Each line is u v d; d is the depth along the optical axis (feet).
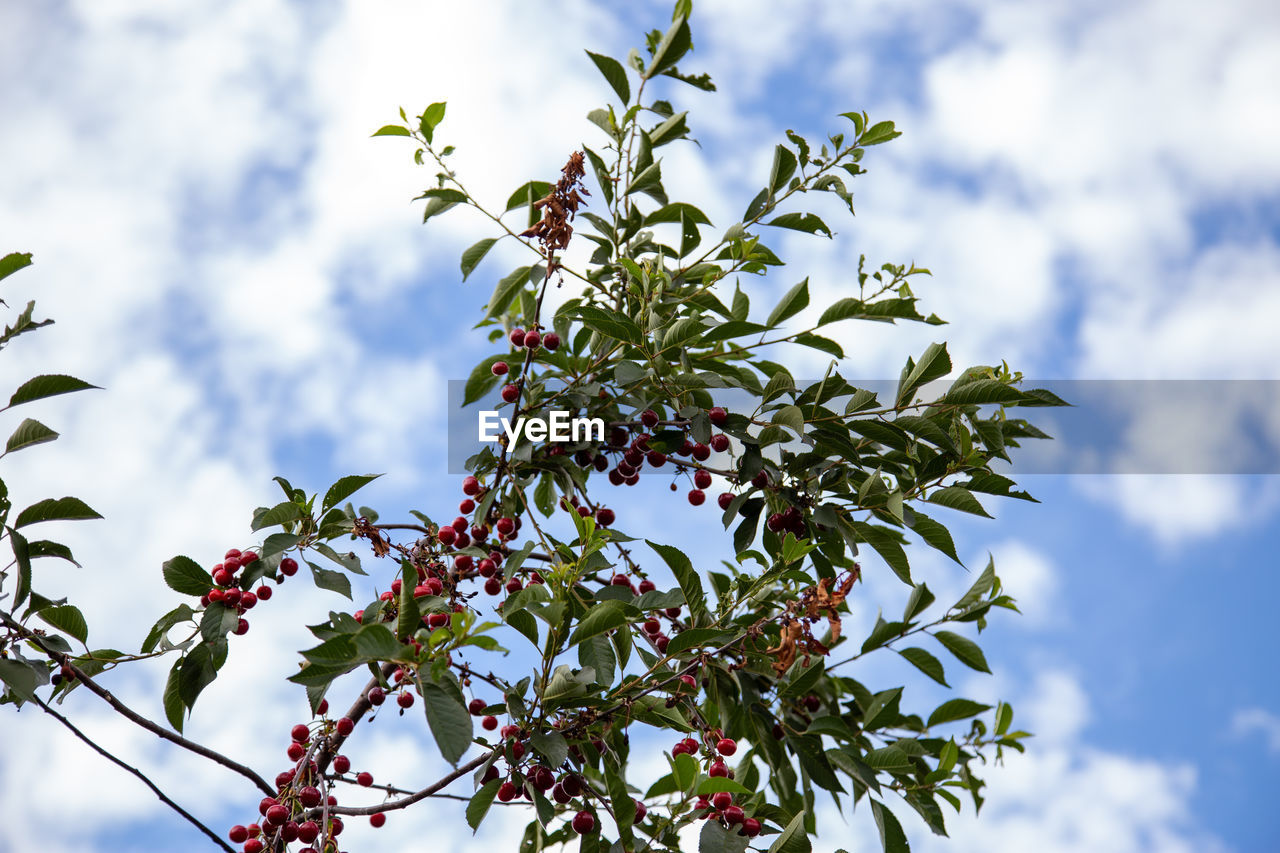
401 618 8.25
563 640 9.70
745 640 11.59
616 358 13.26
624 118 14.16
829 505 12.21
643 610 11.08
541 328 13.32
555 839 11.54
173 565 10.19
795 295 12.42
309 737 11.22
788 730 12.78
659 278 13.29
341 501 10.78
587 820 10.02
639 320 12.71
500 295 14.57
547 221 11.86
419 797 10.23
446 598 11.28
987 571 13.43
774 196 13.83
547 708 9.64
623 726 10.78
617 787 9.70
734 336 12.44
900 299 12.37
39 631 10.18
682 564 11.30
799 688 12.17
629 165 14.15
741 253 13.42
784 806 13.78
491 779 9.86
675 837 10.45
